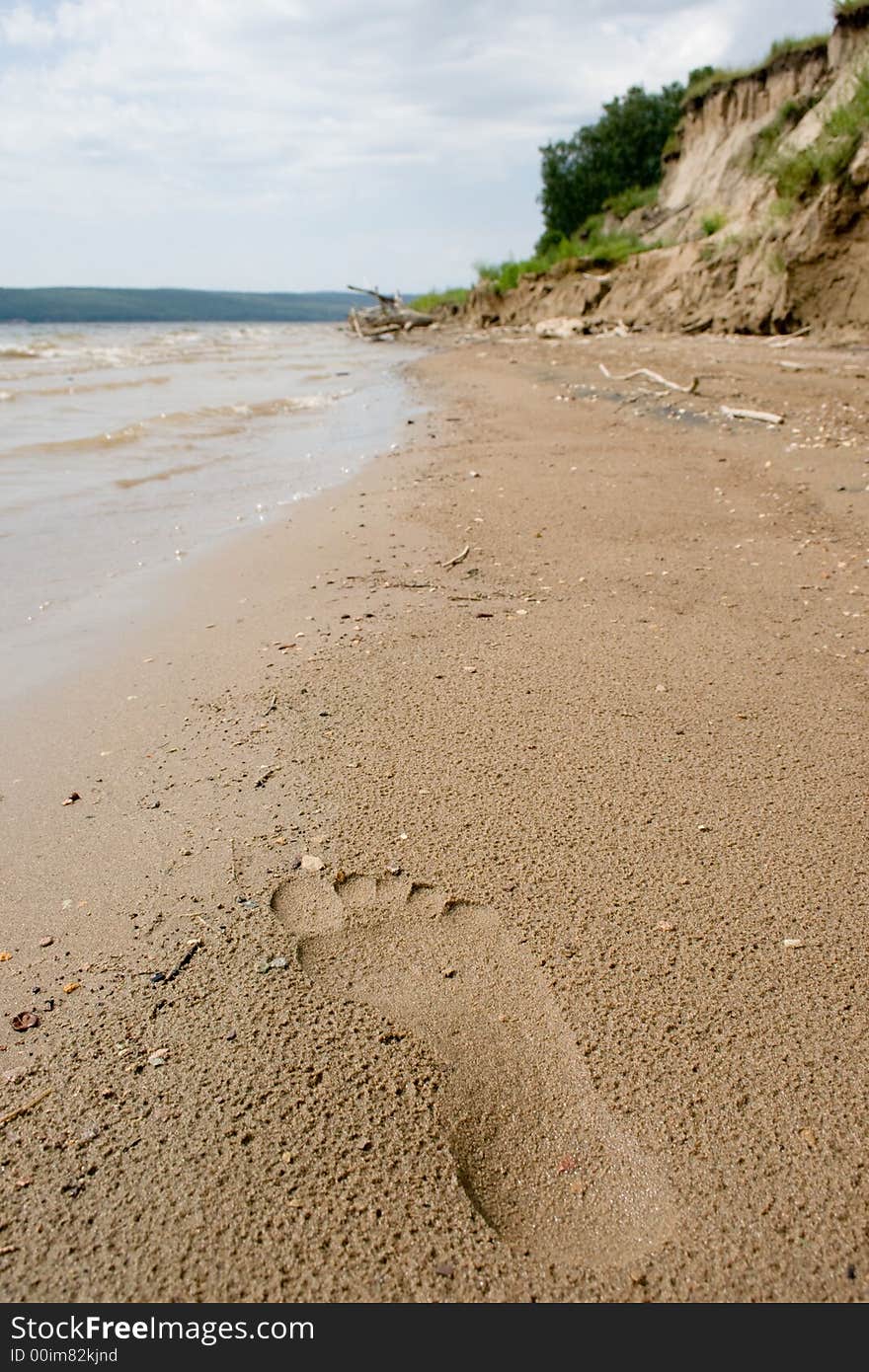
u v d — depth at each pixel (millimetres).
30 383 14078
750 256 16375
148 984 1923
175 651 3750
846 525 5215
